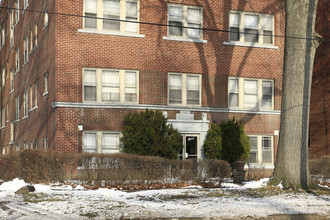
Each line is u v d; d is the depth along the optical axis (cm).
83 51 2084
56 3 2052
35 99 2541
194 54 2281
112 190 1480
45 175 1698
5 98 3769
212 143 2198
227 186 1717
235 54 2356
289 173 1493
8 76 3609
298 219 1026
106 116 2095
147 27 2202
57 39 2042
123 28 2167
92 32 2100
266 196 1350
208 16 2323
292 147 1499
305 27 1515
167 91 2219
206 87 2294
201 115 2269
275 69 2427
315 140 2631
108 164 1664
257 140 2380
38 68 2453
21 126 2981
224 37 2344
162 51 2222
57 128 2012
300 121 1502
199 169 1781
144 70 2183
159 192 1430
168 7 2261
